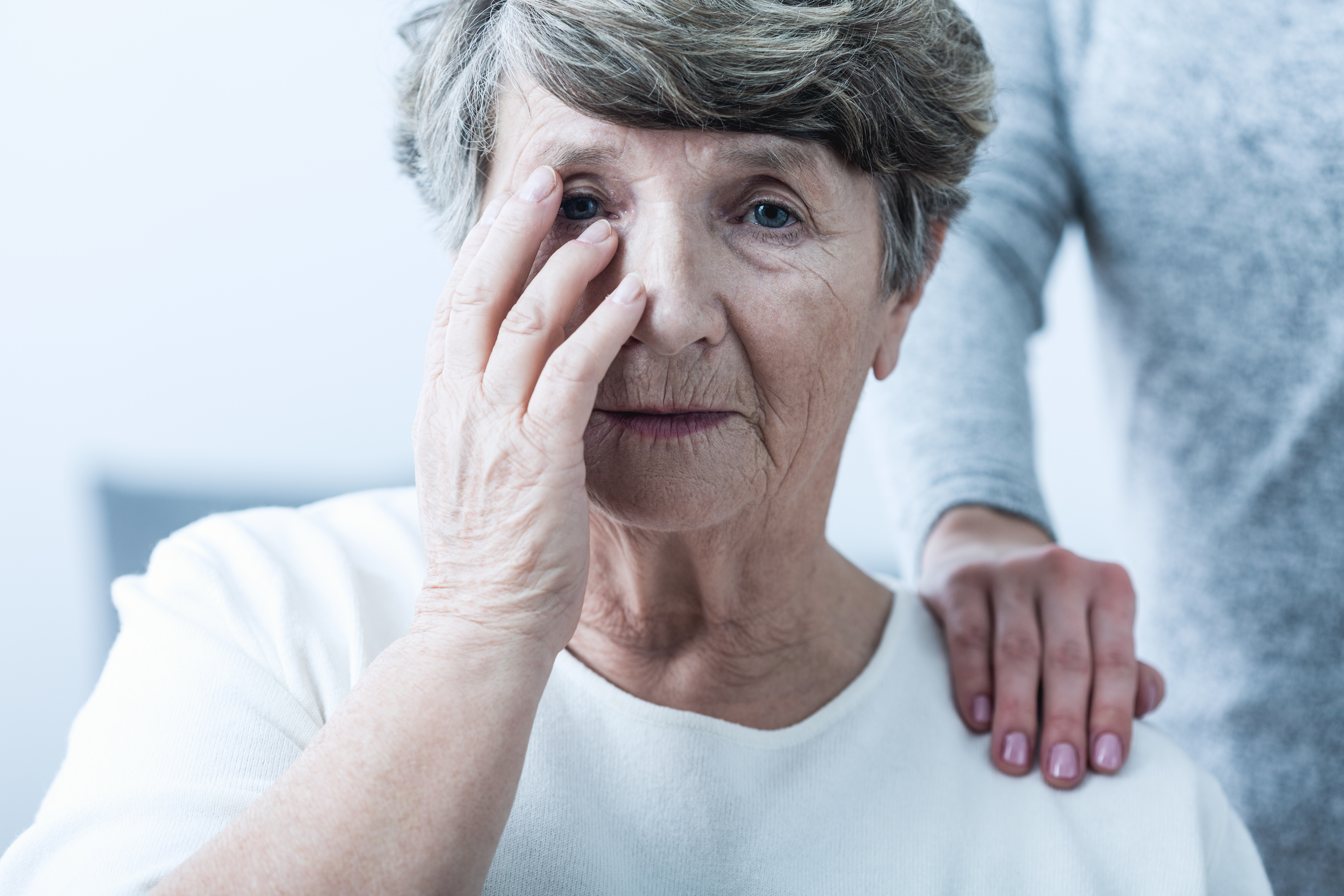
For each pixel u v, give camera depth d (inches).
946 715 34.4
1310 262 43.8
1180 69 46.2
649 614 32.2
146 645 29.6
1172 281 47.9
